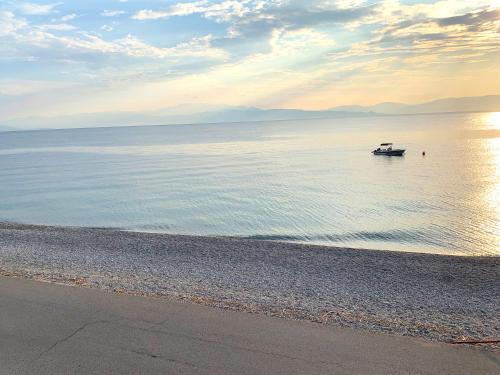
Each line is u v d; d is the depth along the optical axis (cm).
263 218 2623
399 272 1205
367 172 5019
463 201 3034
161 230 2350
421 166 5469
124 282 914
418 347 491
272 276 1134
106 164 6775
